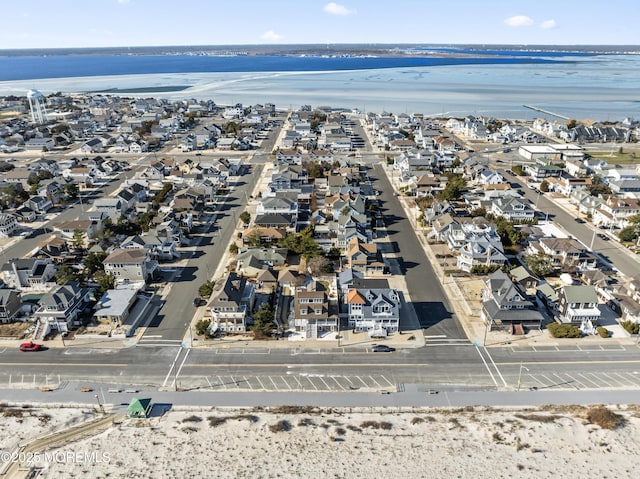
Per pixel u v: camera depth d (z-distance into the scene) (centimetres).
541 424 6519
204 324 8425
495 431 6438
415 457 6056
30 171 17962
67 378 7462
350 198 14312
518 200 13925
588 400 7012
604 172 17588
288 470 5866
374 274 10719
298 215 14212
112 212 13662
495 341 8356
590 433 6388
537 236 12425
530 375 7531
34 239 12800
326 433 6425
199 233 13112
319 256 10988
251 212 14612
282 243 11806
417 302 9581
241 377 7512
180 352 8088
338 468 5888
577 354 7994
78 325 8725
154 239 11412
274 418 6662
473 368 7694
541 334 8531
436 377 7506
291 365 7788
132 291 9394
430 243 12312
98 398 7044
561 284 10238
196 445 6219
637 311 8544
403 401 7025
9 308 8825
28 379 7444
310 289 8988
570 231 13125
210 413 6788
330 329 8700
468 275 10650
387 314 8606
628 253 11794
